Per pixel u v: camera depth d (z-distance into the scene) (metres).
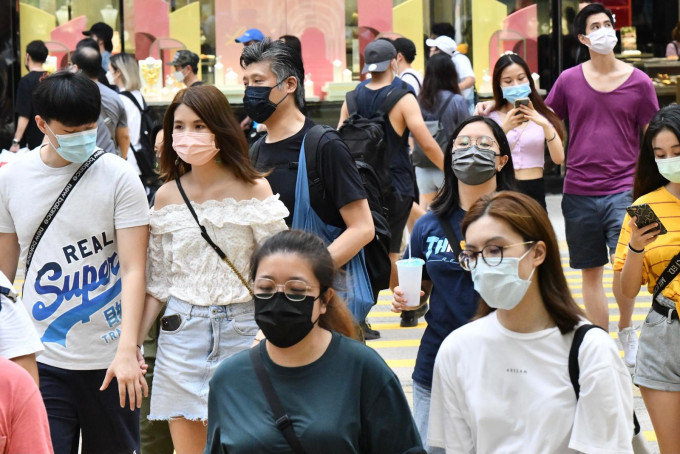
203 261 8.50
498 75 13.52
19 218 8.50
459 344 6.63
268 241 6.04
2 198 8.57
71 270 8.48
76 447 8.88
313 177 8.88
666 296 8.90
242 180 8.64
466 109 17.09
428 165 18.05
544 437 6.36
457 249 8.34
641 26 28.44
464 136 8.59
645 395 9.05
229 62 27.28
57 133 8.17
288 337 5.90
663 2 28.28
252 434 5.90
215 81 27.14
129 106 18.75
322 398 5.93
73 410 8.61
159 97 25.88
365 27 27.22
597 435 6.22
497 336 6.53
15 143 21.62
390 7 27.19
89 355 8.55
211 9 27.16
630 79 13.70
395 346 15.41
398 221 14.81
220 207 8.55
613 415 6.22
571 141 13.95
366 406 6.00
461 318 8.20
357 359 6.02
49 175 8.48
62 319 8.48
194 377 8.43
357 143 11.41
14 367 6.09
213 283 8.49
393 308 8.58
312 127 9.06
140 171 18.97
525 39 27.34
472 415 6.55
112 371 8.16
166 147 8.80
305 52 27.17
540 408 6.38
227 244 8.49
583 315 6.52
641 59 28.12
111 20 27.27
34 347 7.01
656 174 9.25
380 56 14.66
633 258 8.81
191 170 8.91
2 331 6.91
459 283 8.27
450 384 6.66
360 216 8.80
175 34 27.25
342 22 27.09
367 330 15.75
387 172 11.64
